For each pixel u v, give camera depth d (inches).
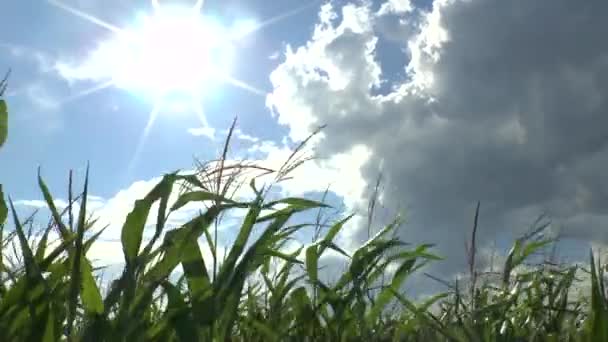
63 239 67.7
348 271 99.8
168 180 68.3
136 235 64.4
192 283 67.7
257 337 99.8
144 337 63.2
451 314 110.9
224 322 72.6
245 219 76.4
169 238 68.1
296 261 90.7
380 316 109.7
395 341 103.2
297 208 82.3
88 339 58.5
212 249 74.3
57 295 64.2
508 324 103.9
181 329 64.3
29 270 58.1
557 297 116.7
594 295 60.5
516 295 110.7
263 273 109.5
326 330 102.1
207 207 71.6
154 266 67.5
